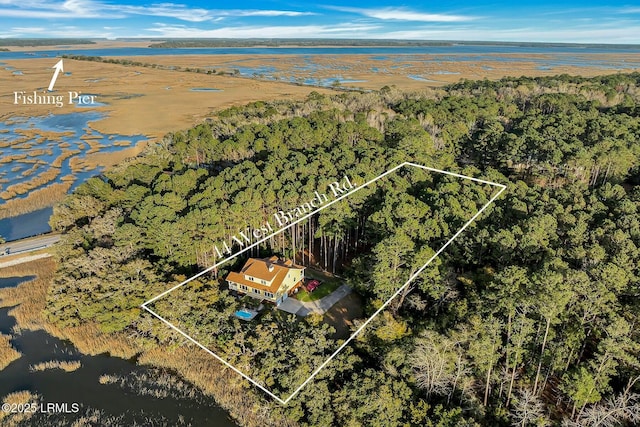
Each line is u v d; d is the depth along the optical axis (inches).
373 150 3427.7
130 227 2512.3
